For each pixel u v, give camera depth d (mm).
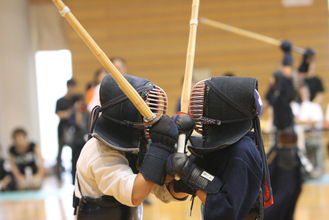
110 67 3457
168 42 19125
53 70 19219
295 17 18812
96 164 3719
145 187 3549
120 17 19281
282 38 18781
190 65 4016
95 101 9109
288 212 6805
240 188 3510
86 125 9305
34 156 13656
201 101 3820
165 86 18984
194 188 3588
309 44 18734
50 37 19188
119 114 3758
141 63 19141
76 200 4051
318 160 12453
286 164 6863
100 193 3865
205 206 3533
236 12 18922
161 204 10023
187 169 3549
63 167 14078
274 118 7301
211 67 18812
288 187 6789
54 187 13781
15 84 17375
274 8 18859
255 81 3752
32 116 17812
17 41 17453
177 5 19141
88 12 19344
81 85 19094
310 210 8750
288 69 7465
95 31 19281
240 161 3578
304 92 12547
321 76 18594
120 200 3621
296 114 11727
